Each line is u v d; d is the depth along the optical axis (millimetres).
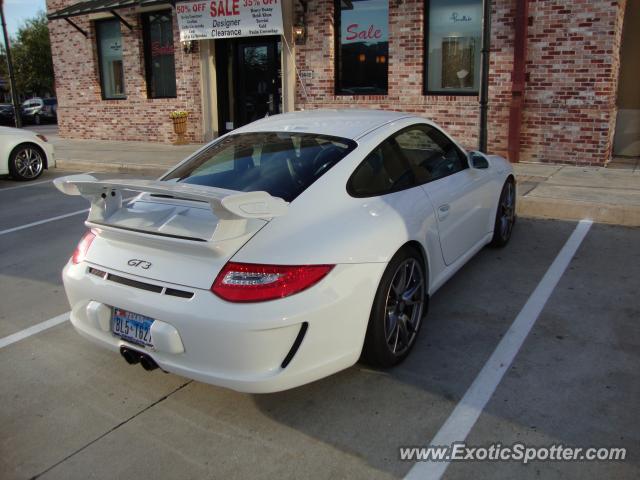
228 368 2693
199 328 2656
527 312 4133
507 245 5613
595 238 5785
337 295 2814
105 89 15625
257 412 3061
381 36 10922
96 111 15633
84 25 15188
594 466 2555
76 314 3221
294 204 3025
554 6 8969
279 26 11609
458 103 10125
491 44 9609
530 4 9125
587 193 7031
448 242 4035
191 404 3166
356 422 2939
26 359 3732
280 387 2719
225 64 13492
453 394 3148
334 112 4336
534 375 3303
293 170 3326
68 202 8430
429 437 2803
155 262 2887
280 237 2814
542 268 4988
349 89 11516
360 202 3268
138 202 3357
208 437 2877
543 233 5996
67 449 2824
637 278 4719
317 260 2791
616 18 8625
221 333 2625
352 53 11305
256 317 2604
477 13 9844
